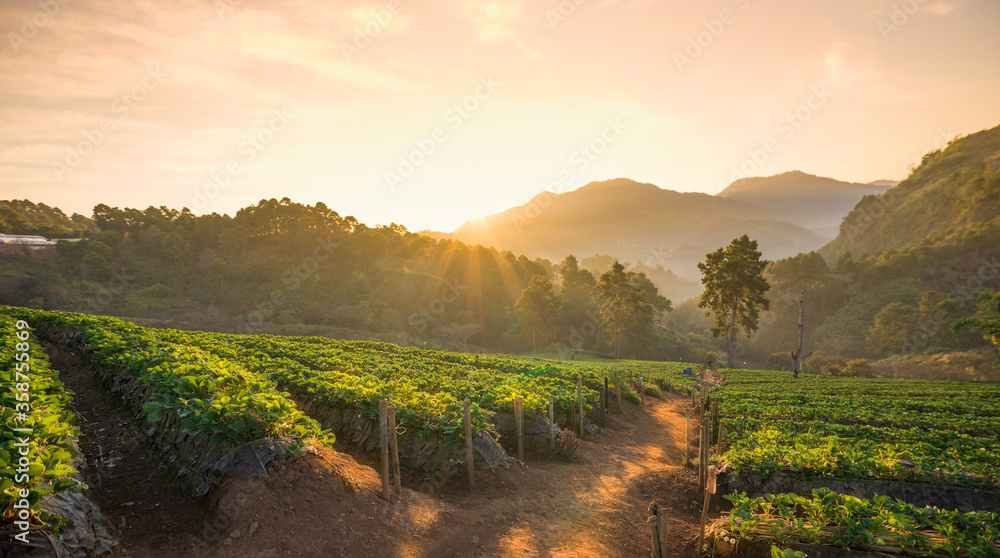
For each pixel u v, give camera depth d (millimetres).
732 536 8125
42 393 9352
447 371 25000
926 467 10773
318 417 13125
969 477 10398
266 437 7852
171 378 10281
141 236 137500
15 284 96875
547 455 13977
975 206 158250
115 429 10789
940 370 85062
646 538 9477
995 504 9805
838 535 7418
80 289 104375
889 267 144250
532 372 27984
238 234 138625
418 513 8383
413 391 13891
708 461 11727
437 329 106062
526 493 10703
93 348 17250
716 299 73812
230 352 19656
